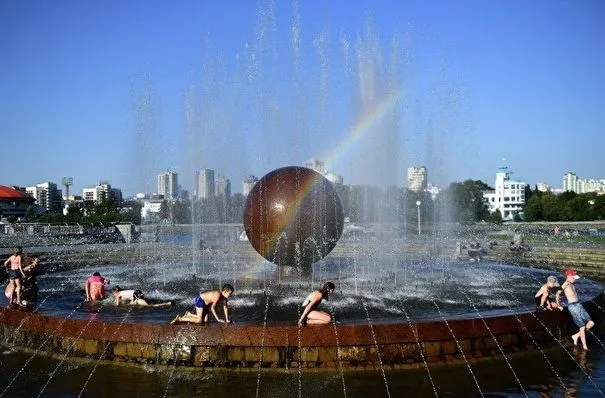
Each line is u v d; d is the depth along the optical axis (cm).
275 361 857
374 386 789
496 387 787
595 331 1085
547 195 8725
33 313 1020
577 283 1436
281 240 1423
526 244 2942
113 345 908
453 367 868
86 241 3903
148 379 827
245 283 1459
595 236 3731
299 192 1420
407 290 1347
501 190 11256
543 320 985
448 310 1048
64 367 891
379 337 868
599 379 819
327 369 847
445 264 2080
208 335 869
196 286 1457
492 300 1177
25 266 1237
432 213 5978
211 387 790
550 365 883
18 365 910
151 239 4472
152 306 1125
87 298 1205
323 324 887
